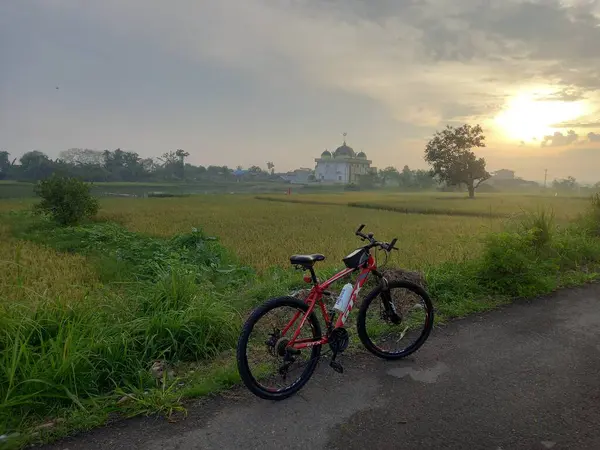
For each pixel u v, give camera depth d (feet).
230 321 15.06
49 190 70.08
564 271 25.43
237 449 9.32
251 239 55.42
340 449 9.33
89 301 15.85
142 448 9.32
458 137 216.74
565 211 77.51
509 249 20.86
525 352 14.37
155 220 86.12
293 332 12.37
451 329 16.35
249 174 592.19
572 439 9.66
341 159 582.76
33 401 10.41
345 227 72.23
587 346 14.87
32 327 13.03
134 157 463.01
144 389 11.71
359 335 13.57
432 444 9.49
